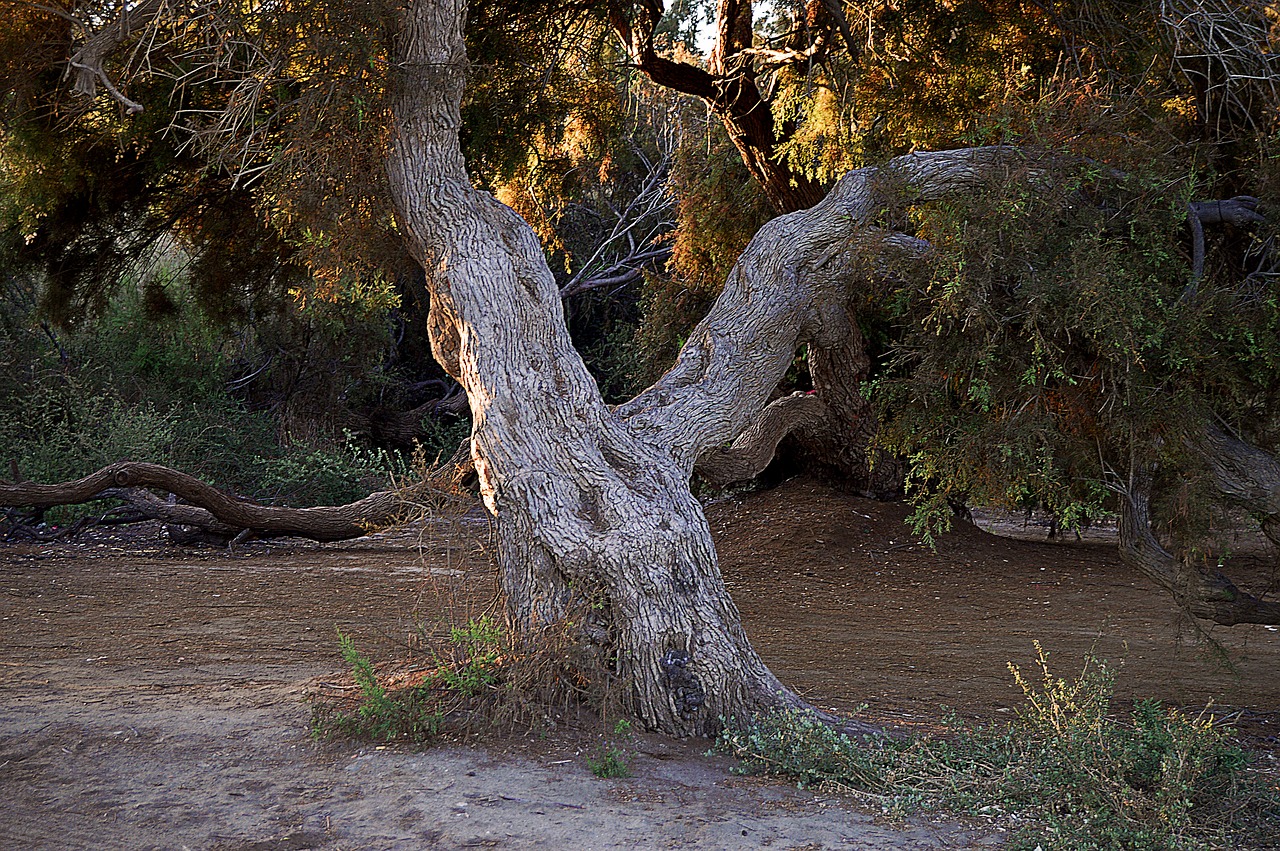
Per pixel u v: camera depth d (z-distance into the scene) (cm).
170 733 604
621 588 633
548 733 591
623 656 631
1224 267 838
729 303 817
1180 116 885
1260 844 500
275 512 1591
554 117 1344
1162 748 555
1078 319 693
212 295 1602
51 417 2078
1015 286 738
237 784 529
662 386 788
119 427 2000
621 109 1495
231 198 1456
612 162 1714
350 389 2720
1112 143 769
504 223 759
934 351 755
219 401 2416
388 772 537
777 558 1552
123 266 1559
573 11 1299
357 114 735
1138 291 708
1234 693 861
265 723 622
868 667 940
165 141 1271
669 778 550
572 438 684
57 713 645
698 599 649
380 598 1191
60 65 1092
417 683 635
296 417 2620
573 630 621
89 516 1758
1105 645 1066
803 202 1477
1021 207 709
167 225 1495
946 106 1150
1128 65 991
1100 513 777
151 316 1644
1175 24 874
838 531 1619
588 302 2981
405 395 3034
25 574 1323
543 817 488
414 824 480
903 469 1755
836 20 1120
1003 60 1120
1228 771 557
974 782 550
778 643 1053
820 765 569
